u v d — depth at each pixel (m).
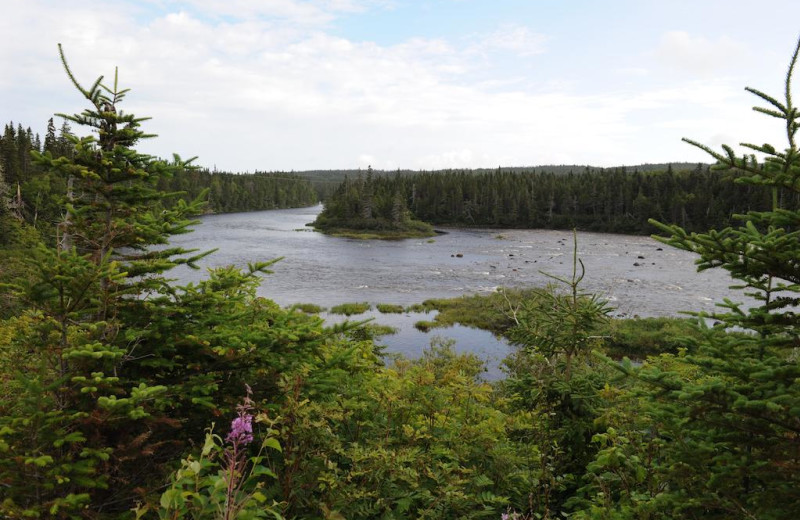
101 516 3.40
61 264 3.66
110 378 3.53
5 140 65.88
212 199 149.88
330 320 31.00
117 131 4.64
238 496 2.91
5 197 34.69
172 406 4.20
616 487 4.63
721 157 3.19
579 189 122.50
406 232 99.56
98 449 3.58
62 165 4.19
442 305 35.38
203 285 4.89
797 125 2.88
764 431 3.11
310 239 82.81
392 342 26.77
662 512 3.59
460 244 79.88
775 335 3.39
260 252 61.41
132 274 4.33
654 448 4.17
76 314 3.89
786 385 3.03
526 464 5.20
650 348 23.58
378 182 140.50
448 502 4.23
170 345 4.22
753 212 3.28
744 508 3.07
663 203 100.75
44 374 3.78
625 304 34.72
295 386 4.17
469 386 5.78
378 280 45.56
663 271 50.56
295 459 3.93
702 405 3.24
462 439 5.14
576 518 4.09
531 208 121.38
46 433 3.32
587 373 6.47
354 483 4.11
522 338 7.14
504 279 46.34
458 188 129.75
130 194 4.65
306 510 3.91
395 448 4.79
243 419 2.68
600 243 81.56
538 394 6.08
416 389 5.65
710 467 3.38
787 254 3.03
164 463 4.09
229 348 4.39
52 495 3.46
